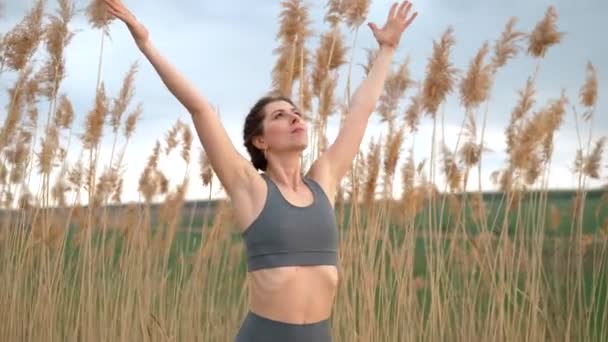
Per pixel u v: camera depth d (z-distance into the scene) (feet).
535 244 16.61
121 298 18.81
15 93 20.26
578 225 16.43
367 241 16.58
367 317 15.90
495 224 16.89
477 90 16.57
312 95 16.28
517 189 16.71
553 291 17.06
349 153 7.97
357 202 16.06
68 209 19.63
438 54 16.79
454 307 16.53
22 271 19.40
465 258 16.76
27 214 19.97
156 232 18.83
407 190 16.42
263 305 6.87
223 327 17.75
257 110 7.43
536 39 16.79
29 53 20.03
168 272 18.62
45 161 19.33
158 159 19.33
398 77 16.94
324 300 7.01
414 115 16.83
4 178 20.01
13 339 18.99
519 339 16.22
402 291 16.38
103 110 18.90
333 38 16.14
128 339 18.22
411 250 16.61
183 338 17.95
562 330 16.40
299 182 7.38
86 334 18.49
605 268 16.20
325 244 7.04
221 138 7.11
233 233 18.52
